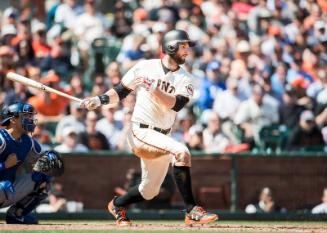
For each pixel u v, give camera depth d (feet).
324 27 196.85
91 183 136.26
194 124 160.76
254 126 158.81
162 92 85.92
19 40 176.76
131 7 202.69
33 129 93.86
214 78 168.86
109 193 136.46
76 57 184.14
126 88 90.17
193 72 171.22
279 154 138.10
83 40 186.09
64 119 150.10
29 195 95.20
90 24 187.93
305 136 152.66
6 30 178.50
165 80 87.45
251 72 173.06
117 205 93.61
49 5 205.36
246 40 188.24
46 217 128.36
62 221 122.83
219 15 197.47
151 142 87.40
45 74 174.29
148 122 88.17
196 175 137.80
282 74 172.86
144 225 92.43
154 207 132.36
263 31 195.31
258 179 137.90
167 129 89.35
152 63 88.53
